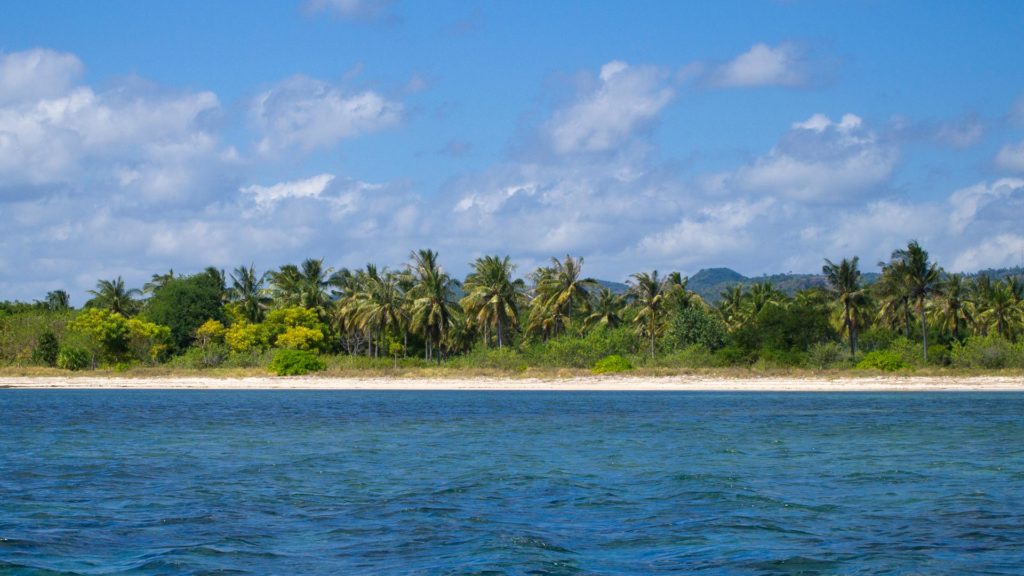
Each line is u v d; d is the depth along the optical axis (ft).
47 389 254.68
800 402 196.54
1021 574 49.44
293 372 269.64
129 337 295.89
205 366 284.61
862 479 84.28
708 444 114.93
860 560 52.70
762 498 73.72
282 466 94.32
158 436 126.93
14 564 51.60
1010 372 245.65
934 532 60.29
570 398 213.66
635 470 90.68
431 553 54.39
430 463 96.43
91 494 76.23
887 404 188.96
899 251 276.82
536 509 68.90
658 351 292.81
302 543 57.26
